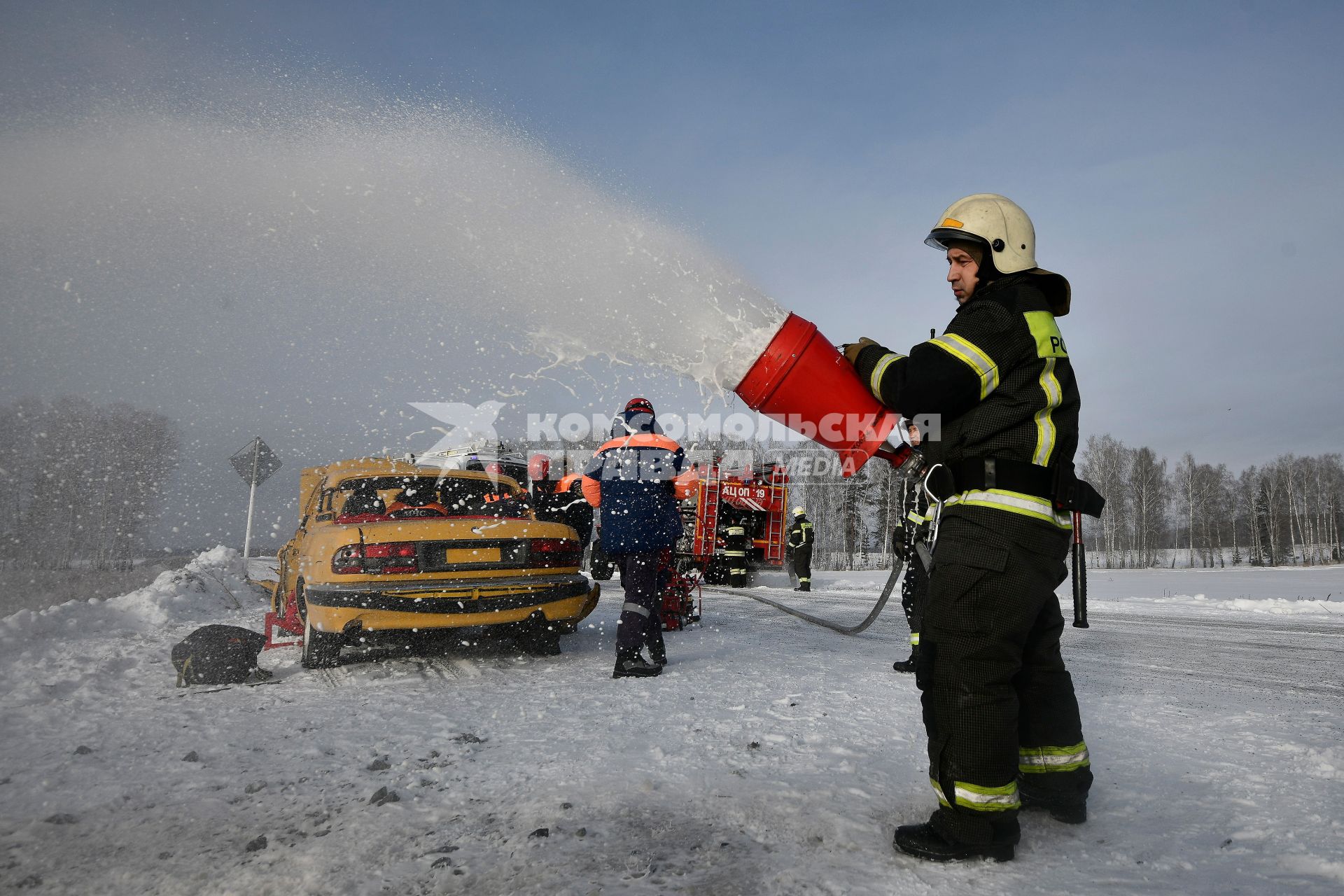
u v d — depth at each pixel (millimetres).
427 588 4844
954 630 2080
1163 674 5195
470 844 2119
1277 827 2189
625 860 1998
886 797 2486
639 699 4047
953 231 2357
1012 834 2018
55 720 3623
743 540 14273
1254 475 76000
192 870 1950
